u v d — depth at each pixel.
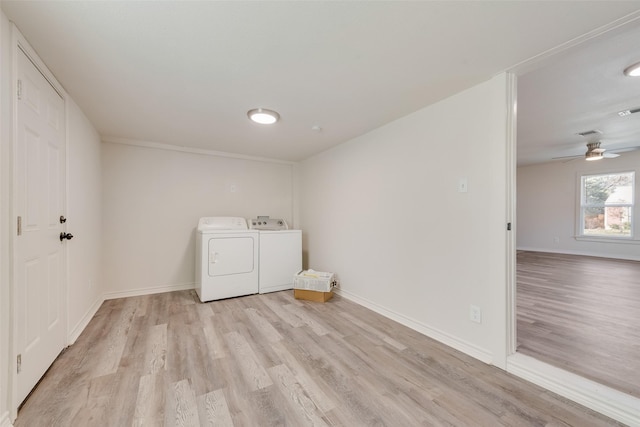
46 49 1.47
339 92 2.02
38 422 1.25
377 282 2.77
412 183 2.38
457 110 2.01
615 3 1.15
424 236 2.26
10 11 1.19
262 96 2.08
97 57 1.56
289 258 3.63
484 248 1.82
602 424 1.26
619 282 3.66
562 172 6.07
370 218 2.88
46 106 1.64
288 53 1.54
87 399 1.41
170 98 2.11
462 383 1.57
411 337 2.18
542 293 3.21
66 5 1.16
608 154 4.12
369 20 1.27
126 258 3.25
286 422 1.27
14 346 1.25
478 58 1.58
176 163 3.55
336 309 2.84
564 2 1.15
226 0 1.14
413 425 1.25
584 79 2.08
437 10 1.20
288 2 1.15
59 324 1.83
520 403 1.40
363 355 1.89
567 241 6.01
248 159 4.09
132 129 2.85
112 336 2.16
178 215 3.56
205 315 2.65
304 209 4.28
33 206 1.47
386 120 2.58
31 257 1.44
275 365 1.76
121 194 3.22
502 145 1.71
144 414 1.31
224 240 3.18
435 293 2.16
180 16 1.24
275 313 2.71
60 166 1.85
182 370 1.69
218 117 2.51
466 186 1.94
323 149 3.67
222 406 1.38
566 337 2.08
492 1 1.15
